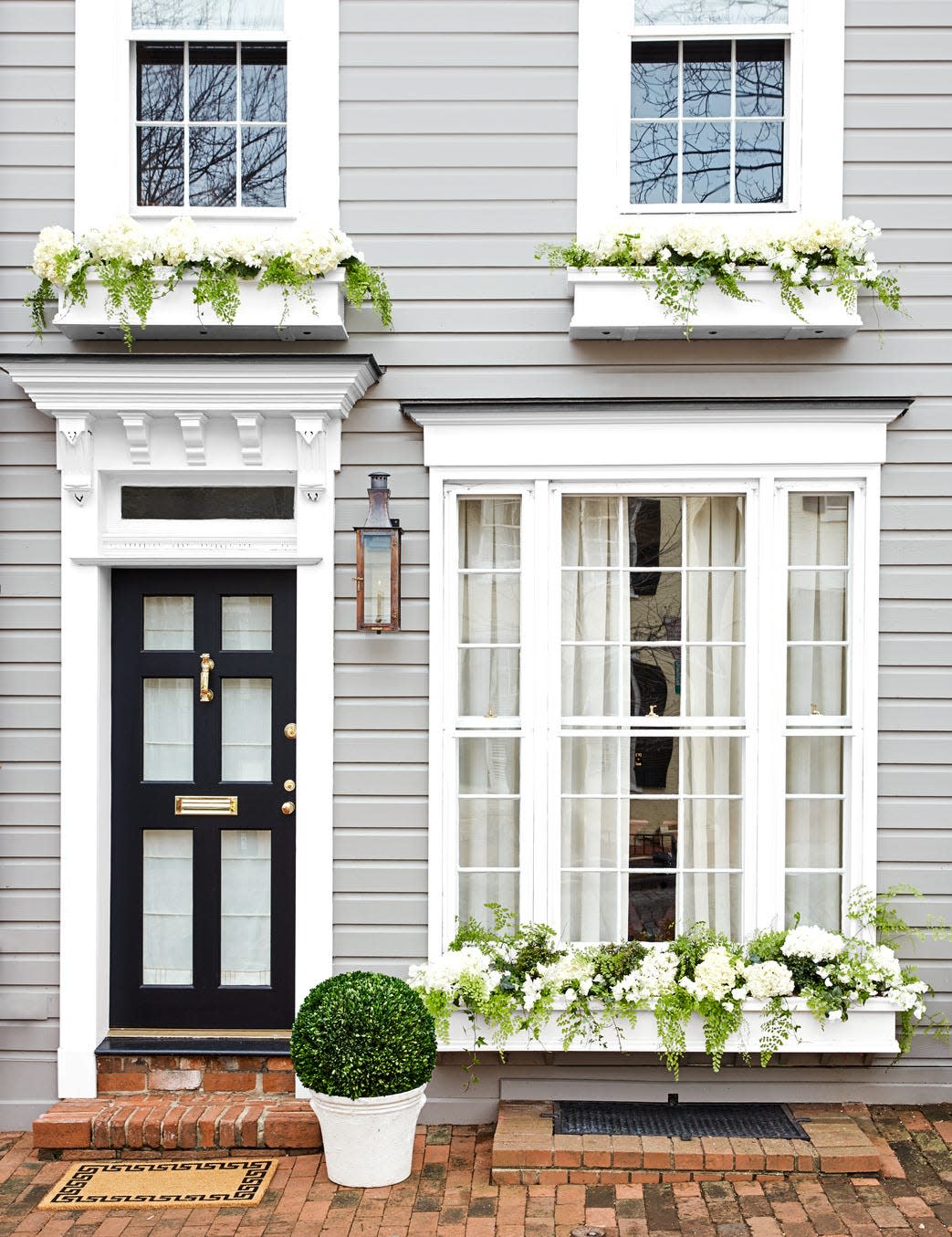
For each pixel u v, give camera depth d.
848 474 4.91
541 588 4.95
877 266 4.94
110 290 4.70
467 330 5.00
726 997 4.71
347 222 5.00
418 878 4.98
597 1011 4.81
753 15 5.04
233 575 5.17
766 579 4.92
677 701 5.03
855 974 4.73
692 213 5.04
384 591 4.85
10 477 5.02
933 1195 4.28
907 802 4.96
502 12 4.96
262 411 4.85
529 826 4.96
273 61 5.12
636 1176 4.41
